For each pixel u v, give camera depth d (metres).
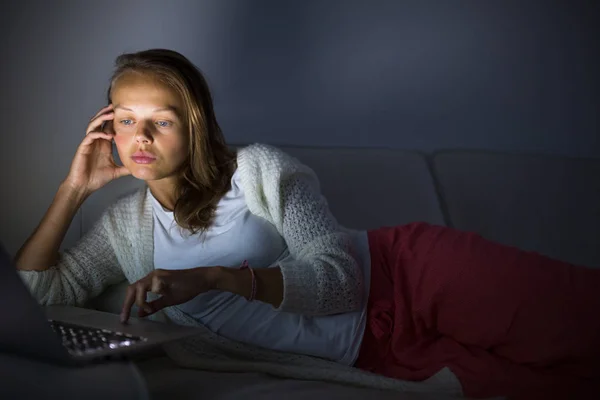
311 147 1.93
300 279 1.27
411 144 2.21
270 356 1.28
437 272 1.28
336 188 1.85
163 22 1.96
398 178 1.89
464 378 1.15
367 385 1.17
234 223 1.38
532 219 1.90
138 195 1.49
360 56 2.14
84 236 1.50
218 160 1.44
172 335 1.04
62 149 1.90
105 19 1.91
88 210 1.61
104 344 0.99
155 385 1.10
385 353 1.30
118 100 1.32
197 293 1.18
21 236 1.88
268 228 1.40
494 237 1.87
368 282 1.38
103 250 1.49
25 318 0.80
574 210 1.92
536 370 1.17
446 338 1.28
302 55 2.10
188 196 1.39
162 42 1.97
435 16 2.18
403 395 1.06
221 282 1.21
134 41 1.94
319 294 1.28
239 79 2.06
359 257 1.42
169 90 1.32
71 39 1.89
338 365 1.25
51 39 1.88
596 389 1.12
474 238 1.33
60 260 1.47
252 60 2.06
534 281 1.19
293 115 2.11
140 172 1.33
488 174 1.96
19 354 0.80
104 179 1.49
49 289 1.43
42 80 1.88
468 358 1.21
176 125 1.33
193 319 1.35
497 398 1.05
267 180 1.37
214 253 1.38
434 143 2.22
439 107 2.21
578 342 1.12
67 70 1.89
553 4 2.25
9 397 0.71
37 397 0.72
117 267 1.52
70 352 0.95
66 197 1.46
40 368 0.78
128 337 1.03
